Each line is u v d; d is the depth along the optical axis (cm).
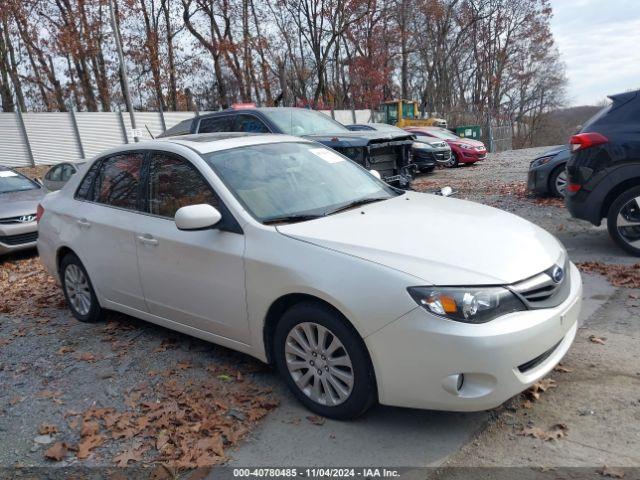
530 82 6147
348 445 309
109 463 311
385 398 306
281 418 340
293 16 4188
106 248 468
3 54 3425
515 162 1977
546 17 5362
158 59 3759
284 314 344
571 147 637
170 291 415
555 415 321
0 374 435
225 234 373
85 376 418
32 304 622
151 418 350
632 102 601
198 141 446
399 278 296
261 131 961
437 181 1524
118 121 2877
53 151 2648
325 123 1035
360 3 3928
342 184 437
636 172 589
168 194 424
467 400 287
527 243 338
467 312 284
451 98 5584
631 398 331
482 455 291
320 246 329
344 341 314
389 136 961
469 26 5116
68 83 3719
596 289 521
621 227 613
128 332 499
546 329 299
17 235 888
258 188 395
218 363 420
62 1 3478
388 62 4666
